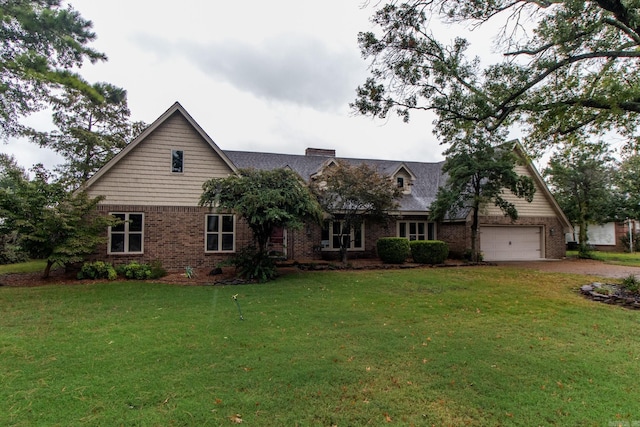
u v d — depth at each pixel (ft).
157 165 45.50
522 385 13.75
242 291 32.19
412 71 29.37
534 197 67.92
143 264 42.27
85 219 39.55
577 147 37.47
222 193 37.91
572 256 74.28
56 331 20.11
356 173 48.88
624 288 33.01
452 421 11.27
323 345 17.98
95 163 69.77
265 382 13.78
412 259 59.82
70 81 21.34
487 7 26.89
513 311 25.39
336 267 48.78
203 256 46.91
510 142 53.42
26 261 59.31
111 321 22.25
